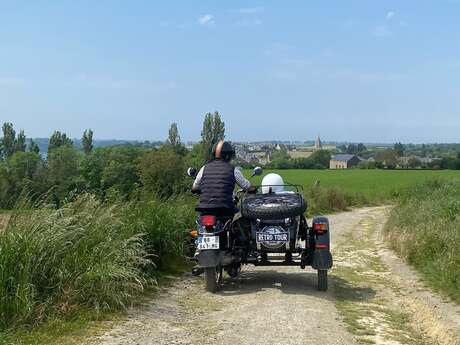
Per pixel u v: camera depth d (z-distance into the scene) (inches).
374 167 4478.3
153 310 257.1
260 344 211.0
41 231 253.6
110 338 208.8
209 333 223.9
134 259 287.7
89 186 370.9
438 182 1169.4
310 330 232.5
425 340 236.5
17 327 212.4
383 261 467.8
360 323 253.1
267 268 398.6
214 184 312.0
